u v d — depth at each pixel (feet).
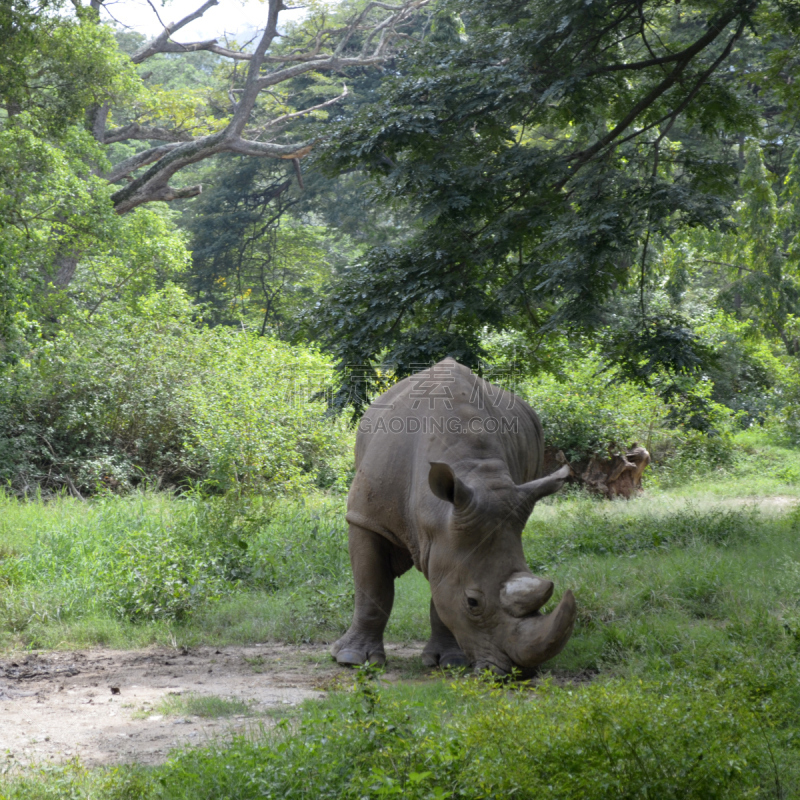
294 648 24.80
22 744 16.07
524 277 39.91
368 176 46.83
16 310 56.59
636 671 19.13
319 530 38.60
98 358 58.08
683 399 47.93
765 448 82.12
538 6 42.29
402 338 40.96
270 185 141.90
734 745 12.44
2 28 67.97
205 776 13.00
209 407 56.24
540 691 15.35
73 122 74.28
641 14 44.29
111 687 20.16
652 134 51.11
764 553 32.19
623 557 33.58
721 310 87.66
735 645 19.89
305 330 43.57
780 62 42.86
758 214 81.46
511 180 42.16
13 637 25.71
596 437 60.95
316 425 59.77
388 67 131.54
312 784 12.48
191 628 26.86
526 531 41.04
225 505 37.47
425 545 18.79
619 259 40.11
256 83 104.53
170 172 97.91
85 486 53.67
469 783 11.46
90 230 71.77
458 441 19.07
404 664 21.79
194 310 75.10
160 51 111.04
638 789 11.12
